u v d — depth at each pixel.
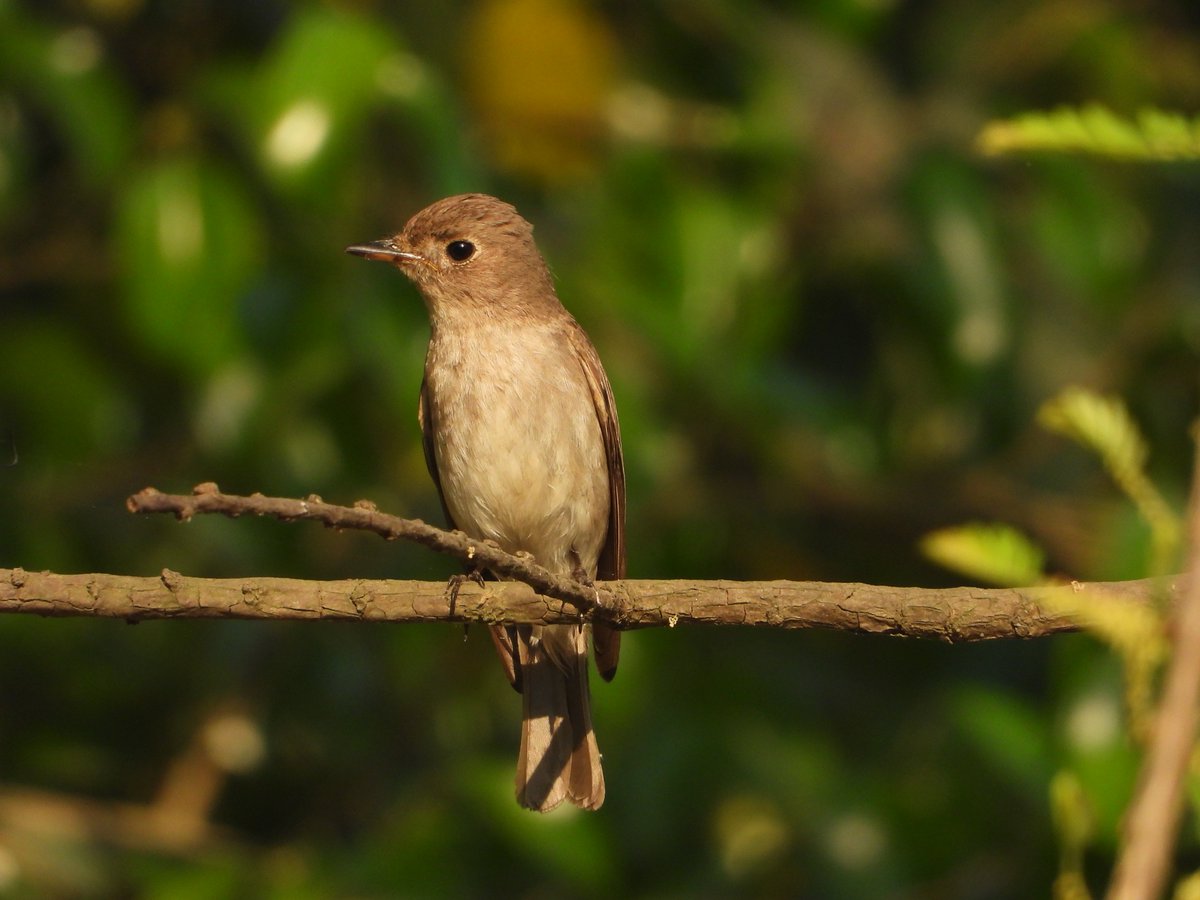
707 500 11.55
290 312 10.27
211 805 11.76
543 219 11.11
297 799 11.77
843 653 11.56
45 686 11.72
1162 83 12.50
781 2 11.33
